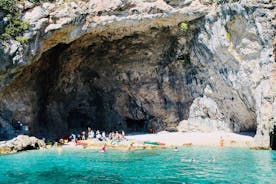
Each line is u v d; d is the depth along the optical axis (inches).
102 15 1236.5
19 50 1155.3
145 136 1343.5
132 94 1517.0
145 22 1274.6
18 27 1159.0
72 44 1350.9
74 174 698.8
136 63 1462.8
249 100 1167.0
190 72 1385.3
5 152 985.5
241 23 1137.4
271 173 673.6
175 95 1448.1
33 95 1309.1
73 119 1563.7
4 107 1216.8
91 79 1529.3
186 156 899.4
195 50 1326.3
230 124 1300.4
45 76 1368.1
